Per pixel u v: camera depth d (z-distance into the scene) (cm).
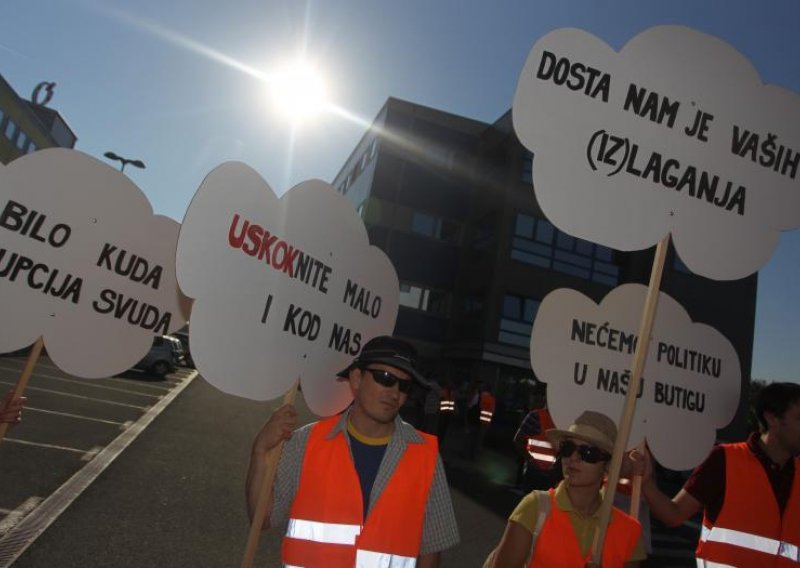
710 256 246
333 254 270
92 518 539
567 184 226
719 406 329
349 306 280
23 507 538
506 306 2511
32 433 819
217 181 218
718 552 265
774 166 260
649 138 239
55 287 276
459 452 1435
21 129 3678
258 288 235
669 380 318
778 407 267
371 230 2895
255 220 232
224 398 1753
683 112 245
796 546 262
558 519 221
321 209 262
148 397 1444
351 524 216
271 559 522
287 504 230
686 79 247
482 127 3075
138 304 300
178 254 208
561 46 230
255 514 219
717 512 274
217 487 723
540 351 295
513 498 946
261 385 237
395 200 2944
